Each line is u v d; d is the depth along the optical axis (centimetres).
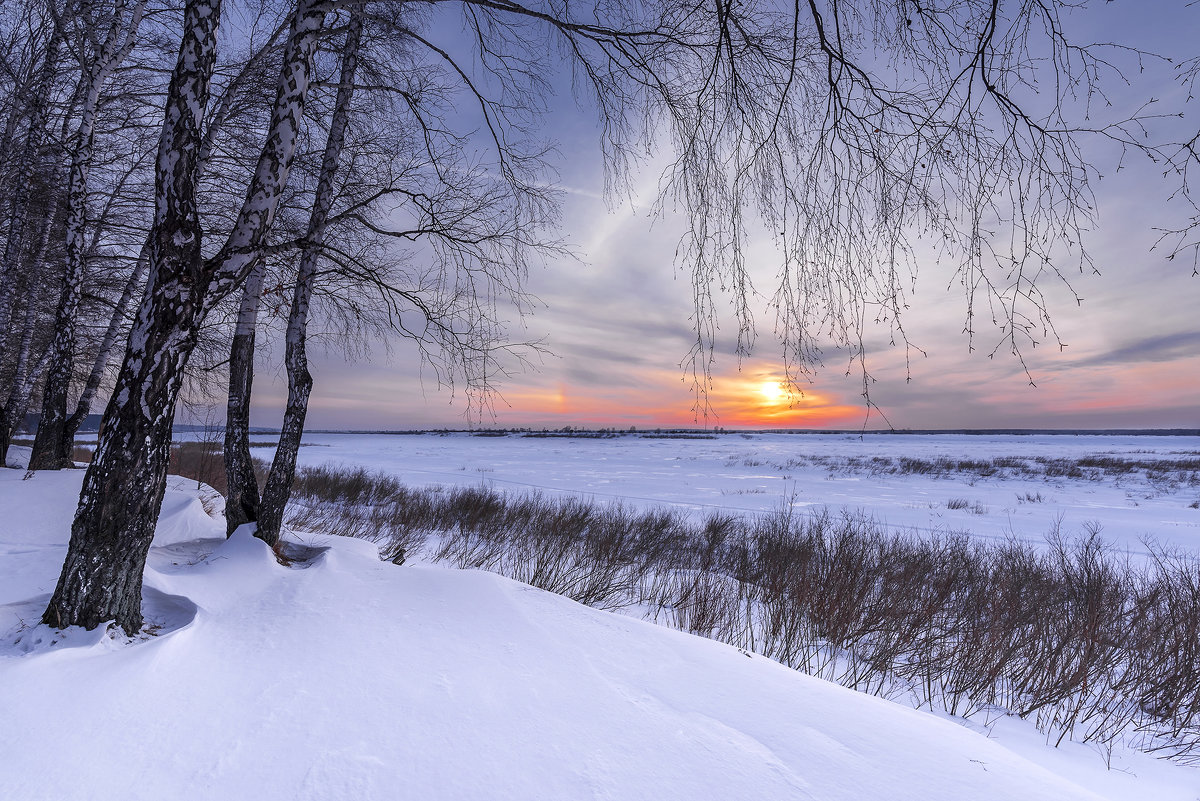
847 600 545
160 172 291
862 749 221
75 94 833
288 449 491
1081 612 516
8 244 804
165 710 212
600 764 194
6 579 338
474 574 404
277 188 336
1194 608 501
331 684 237
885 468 3177
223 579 363
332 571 391
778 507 1589
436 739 202
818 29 225
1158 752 327
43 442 752
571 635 312
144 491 289
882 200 216
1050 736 344
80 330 1067
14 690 216
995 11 191
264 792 170
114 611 278
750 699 257
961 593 597
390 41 555
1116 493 2044
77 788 169
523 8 349
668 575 705
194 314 301
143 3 755
